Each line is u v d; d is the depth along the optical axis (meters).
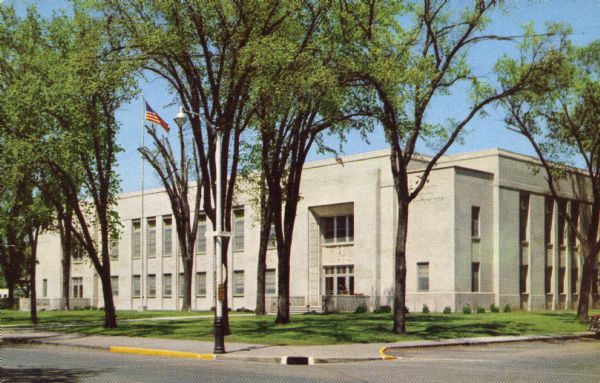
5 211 41.06
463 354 25.19
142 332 33.66
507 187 53.31
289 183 35.91
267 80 28.41
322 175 56.28
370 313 47.81
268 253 59.66
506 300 52.28
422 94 29.11
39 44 36.22
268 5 28.17
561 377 17.78
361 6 29.78
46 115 33.19
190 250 52.16
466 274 49.56
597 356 24.52
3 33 36.06
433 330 33.25
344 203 54.72
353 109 31.08
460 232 49.50
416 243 50.91
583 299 41.53
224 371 19.34
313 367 20.78
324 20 29.91
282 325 34.75
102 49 30.08
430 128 31.30
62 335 34.16
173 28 27.66
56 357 24.11
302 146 35.28
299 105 30.42
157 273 69.44
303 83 27.62
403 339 29.34
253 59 27.36
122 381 16.55
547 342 31.34
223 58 28.23
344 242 55.03
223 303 27.41
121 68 28.28
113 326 36.44
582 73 40.09
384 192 52.47
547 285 57.47
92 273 76.56
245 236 61.69
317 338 28.78
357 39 29.58
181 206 51.34
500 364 21.42
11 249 69.88
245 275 61.47
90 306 74.75
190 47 29.06
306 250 56.62
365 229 52.81
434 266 49.75
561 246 59.22
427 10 29.55
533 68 32.53
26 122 32.47
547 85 32.81
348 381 16.89
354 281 53.19
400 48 29.08
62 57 35.16
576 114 42.31
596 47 40.03
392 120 29.77
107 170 35.28
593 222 42.31
